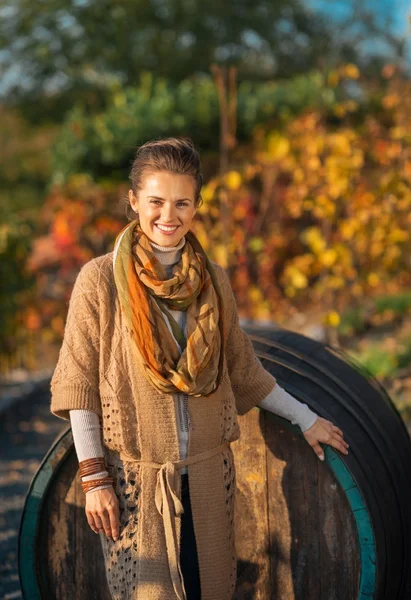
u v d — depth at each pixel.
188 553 2.86
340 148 9.40
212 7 26.47
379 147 9.90
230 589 2.97
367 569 3.01
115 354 2.79
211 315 2.79
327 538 3.20
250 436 3.29
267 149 12.07
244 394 3.09
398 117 10.18
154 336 2.73
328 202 9.30
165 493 2.76
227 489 2.94
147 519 2.79
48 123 28.58
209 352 2.77
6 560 4.89
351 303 11.15
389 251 9.73
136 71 26.55
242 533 3.32
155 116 14.88
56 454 3.31
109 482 2.81
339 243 9.55
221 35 26.94
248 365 3.08
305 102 14.67
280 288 12.77
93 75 27.53
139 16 26.70
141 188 2.79
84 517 3.37
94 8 26.80
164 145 2.79
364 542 3.01
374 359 8.45
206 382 2.79
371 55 23.34
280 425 3.25
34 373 11.89
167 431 2.78
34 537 3.34
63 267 14.53
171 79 26.39
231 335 3.02
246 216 11.66
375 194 9.25
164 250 2.83
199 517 2.83
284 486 3.26
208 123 14.77
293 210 10.16
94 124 15.34
